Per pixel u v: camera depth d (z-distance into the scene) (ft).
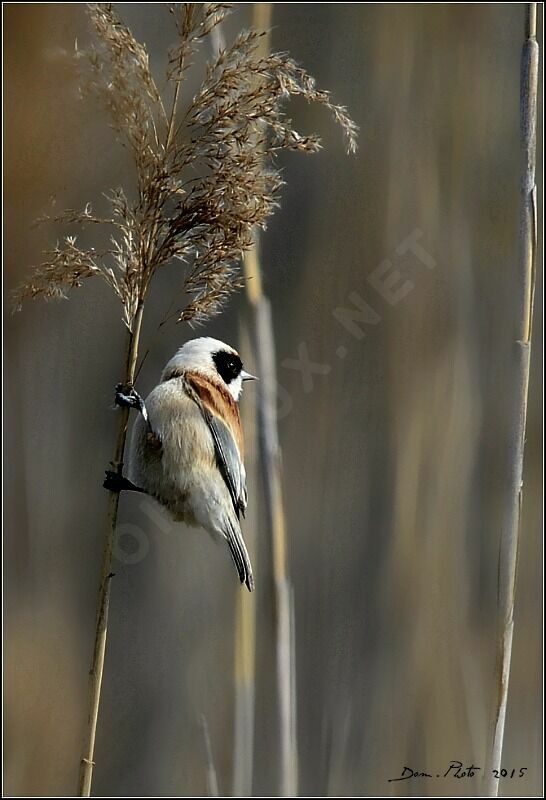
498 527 35.06
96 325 38.52
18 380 38.60
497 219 37.42
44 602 37.37
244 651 27.07
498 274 36.96
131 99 17.74
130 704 35.50
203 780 33.06
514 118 38.50
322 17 39.45
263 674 30.37
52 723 35.12
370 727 32.50
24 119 36.24
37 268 18.10
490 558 34.83
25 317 38.65
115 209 18.02
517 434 19.92
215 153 17.72
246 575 22.11
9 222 36.83
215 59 17.85
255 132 17.70
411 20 39.19
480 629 34.17
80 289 38.60
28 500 38.09
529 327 19.93
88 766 17.28
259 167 17.80
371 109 38.70
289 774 25.27
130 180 36.11
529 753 32.30
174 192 17.74
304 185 37.93
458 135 38.24
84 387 38.50
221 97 17.53
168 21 34.58
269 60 17.53
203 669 35.32
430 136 38.29
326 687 33.55
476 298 36.78
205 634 36.04
